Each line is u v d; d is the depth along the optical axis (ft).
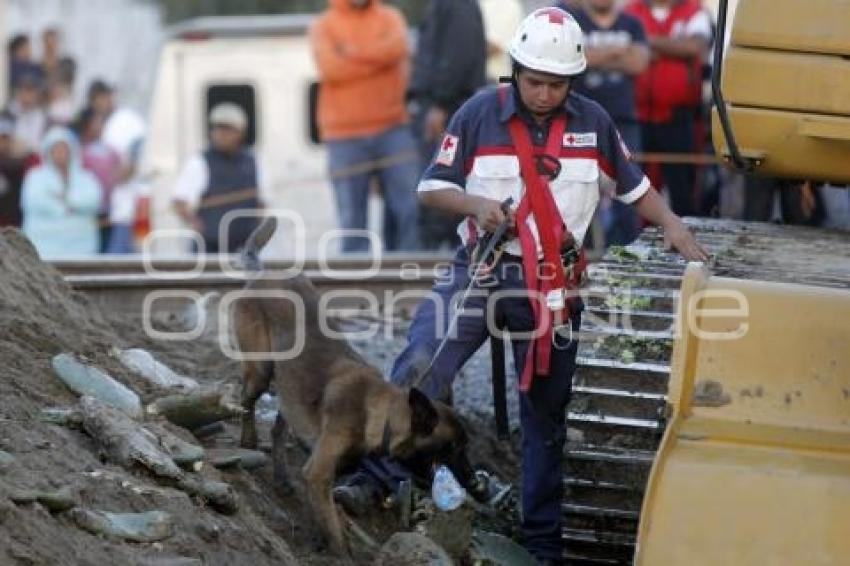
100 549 42.57
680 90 96.17
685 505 41.88
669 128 96.58
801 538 41.16
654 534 41.70
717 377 44.16
